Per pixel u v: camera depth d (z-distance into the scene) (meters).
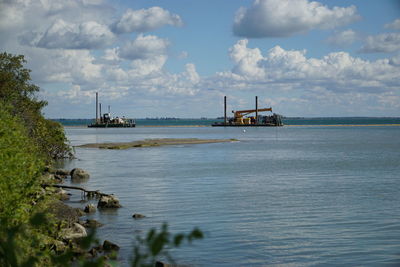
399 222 18.69
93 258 13.27
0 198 10.05
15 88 35.53
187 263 13.30
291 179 33.44
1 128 12.02
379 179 33.44
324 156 55.66
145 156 55.56
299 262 13.58
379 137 112.06
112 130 184.00
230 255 14.16
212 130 180.00
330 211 21.02
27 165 12.82
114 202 22.08
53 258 4.82
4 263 4.61
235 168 41.31
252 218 19.50
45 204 14.37
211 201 23.75
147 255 4.08
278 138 108.06
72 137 112.62
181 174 36.41
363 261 13.59
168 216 19.91
